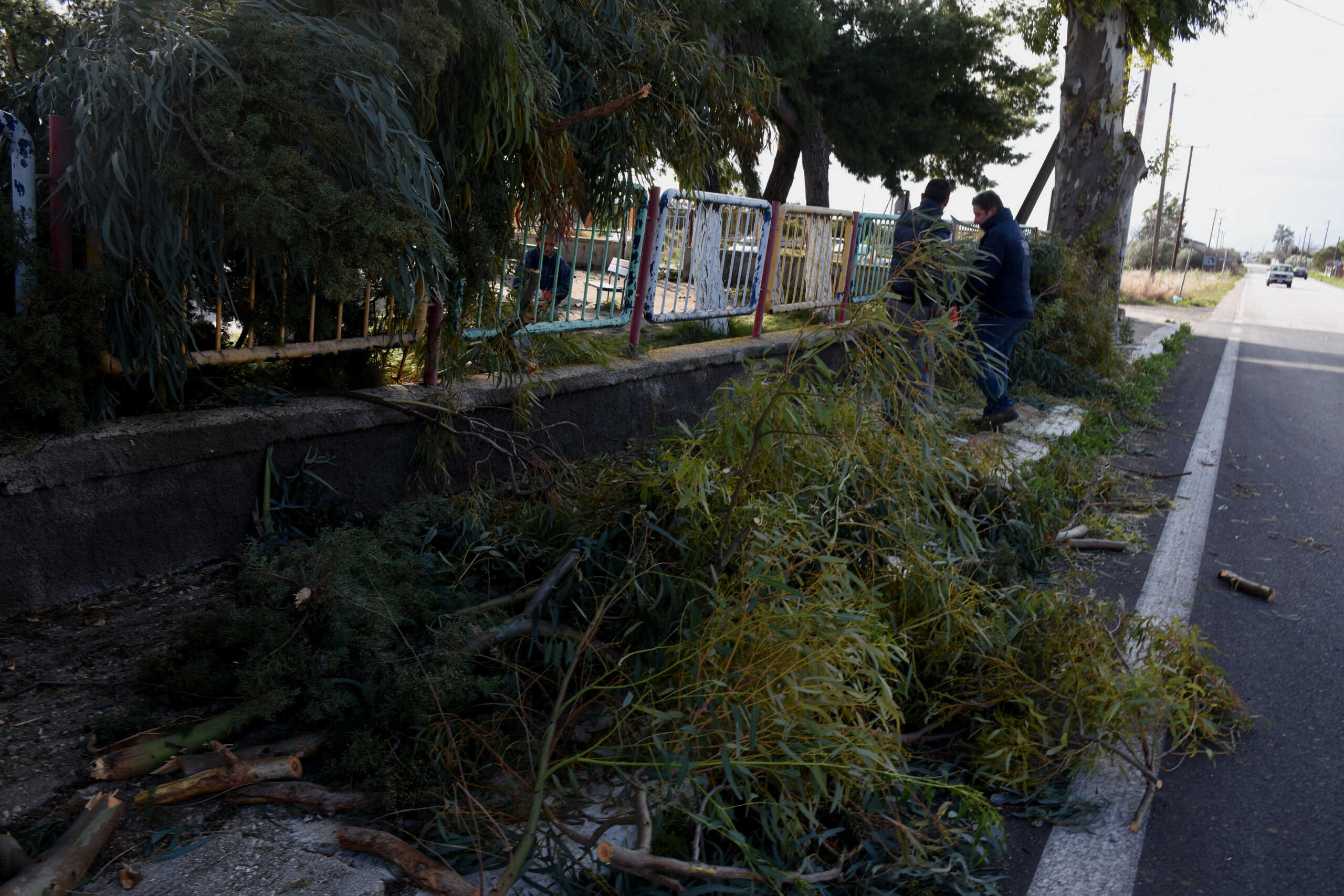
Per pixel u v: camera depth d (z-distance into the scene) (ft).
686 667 7.81
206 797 7.03
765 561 8.30
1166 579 14.16
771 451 9.10
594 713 8.42
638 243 17.71
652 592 9.07
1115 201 39.32
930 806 7.67
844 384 9.18
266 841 6.61
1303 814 8.40
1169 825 8.14
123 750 7.10
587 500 11.03
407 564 9.29
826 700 7.04
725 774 6.75
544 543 10.78
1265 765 9.22
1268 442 25.57
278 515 11.28
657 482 9.68
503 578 10.46
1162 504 18.31
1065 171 40.06
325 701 7.52
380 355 13.15
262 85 8.61
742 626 7.52
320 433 11.59
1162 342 49.16
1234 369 43.55
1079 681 8.66
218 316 10.49
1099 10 37.42
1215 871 7.52
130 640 9.04
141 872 6.19
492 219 12.65
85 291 8.98
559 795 7.14
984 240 21.76
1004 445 14.52
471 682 7.82
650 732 7.47
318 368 12.35
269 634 7.86
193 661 8.29
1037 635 9.62
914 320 9.38
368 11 9.93
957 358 10.16
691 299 20.16
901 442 9.34
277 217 8.33
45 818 6.59
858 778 7.01
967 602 9.51
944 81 52.85
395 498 12.82
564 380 15.43
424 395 13.00
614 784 7.54
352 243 8.92
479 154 11.51
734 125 15.79
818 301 26.08
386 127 8.94
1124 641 9.95
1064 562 14.42
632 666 8.54
